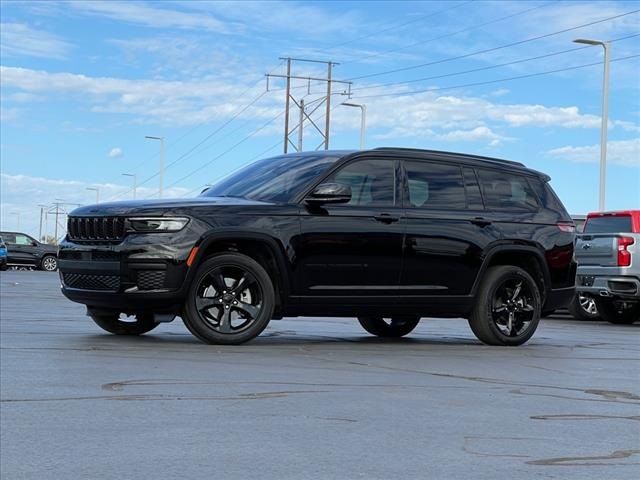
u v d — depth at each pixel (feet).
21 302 48.52
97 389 19.92
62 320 36.06
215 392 19.94
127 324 30.48
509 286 31.83
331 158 29.55
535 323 32.19
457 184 31.19
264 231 27.37
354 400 19.54
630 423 18.02
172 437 15.87
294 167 29.91
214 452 14.94
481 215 31.12
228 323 27.58
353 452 15.14
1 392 19.42
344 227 28.50
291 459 14.61
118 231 26.81
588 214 54.39
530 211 32.55
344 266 28.58
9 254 135.64
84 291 27.55
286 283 27.89
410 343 32.09
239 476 13.60
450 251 30.22
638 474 14.20
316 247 28.12
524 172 33.17
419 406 19.12
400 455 15.02
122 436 15.89
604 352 30.78
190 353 25.75
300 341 31.14
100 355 24.85
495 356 28.35
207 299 27.27
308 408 18.53
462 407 19.17
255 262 27.58
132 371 22.31
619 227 52.31
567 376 24.25
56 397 18.99
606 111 95.45
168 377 21.62
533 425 17.60
